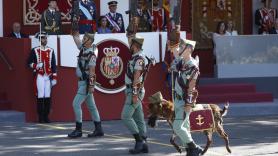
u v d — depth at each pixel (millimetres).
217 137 45000
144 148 38844
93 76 42906
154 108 36000
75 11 53719
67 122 52594
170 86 53719
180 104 34312
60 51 52562
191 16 67750
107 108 53656
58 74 52656
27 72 52250
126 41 53656
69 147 40812
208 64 68250
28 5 58812
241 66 62625
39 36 51906
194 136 45156
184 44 34125
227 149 37969
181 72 34156
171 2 56656
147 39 54219
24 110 52469
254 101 59719
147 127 49188
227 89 59875
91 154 38625
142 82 38188
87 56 42750
